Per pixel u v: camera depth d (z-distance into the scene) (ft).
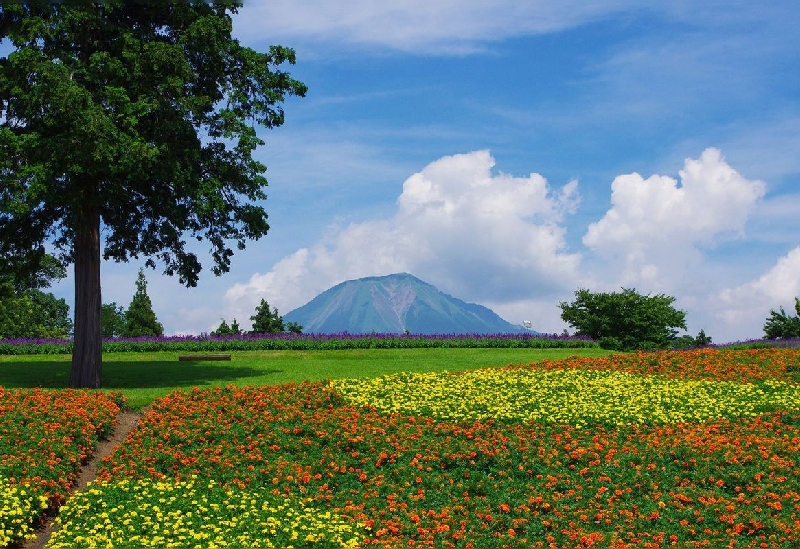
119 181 78.74
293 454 55.26
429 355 113.91
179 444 56.70
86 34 81.51
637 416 62.80
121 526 40.68
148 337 127.44
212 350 120.78
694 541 38.75
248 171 88.79
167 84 77.77
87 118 72.18
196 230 92.73
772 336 152.76
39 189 71.61
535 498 44.24
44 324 204.54
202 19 81.35
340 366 97.30
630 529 40.29
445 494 46.70
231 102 86.43
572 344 130.52
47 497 44.83
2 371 95.61
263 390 72.23
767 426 60.13
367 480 49.98
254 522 41.57
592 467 50.01
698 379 80.28
